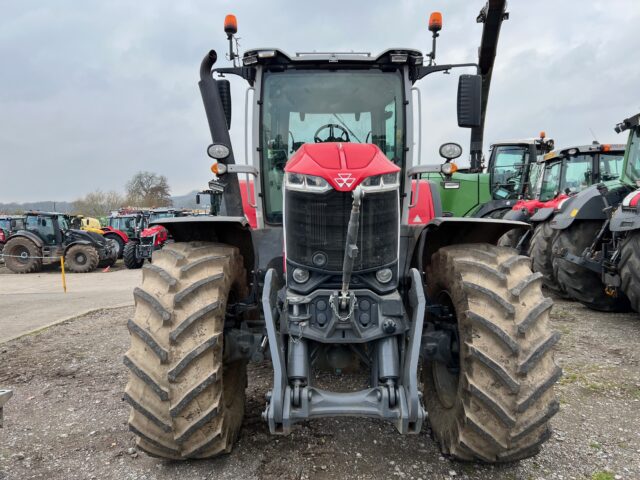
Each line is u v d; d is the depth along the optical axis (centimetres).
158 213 2158
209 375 230
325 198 243
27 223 1645
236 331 272
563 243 636
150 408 230
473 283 241
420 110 350
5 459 277
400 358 248
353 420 314
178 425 230
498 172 1179
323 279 254
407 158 349
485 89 909
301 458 270
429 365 306
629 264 494
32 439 302
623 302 609
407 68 345
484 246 274
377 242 250
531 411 224
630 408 333
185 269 246
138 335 231
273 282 258
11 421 329
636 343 475
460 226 292
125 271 1614
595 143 838
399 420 227
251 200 373
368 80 348
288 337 255
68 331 583
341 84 348
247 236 300
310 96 349
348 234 228
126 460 273
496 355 225
